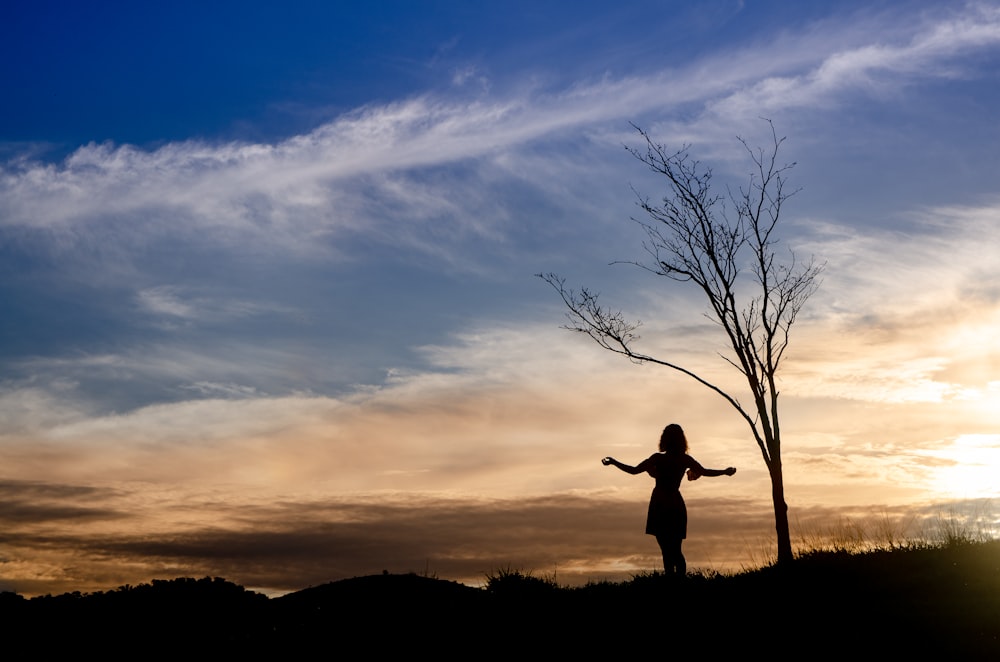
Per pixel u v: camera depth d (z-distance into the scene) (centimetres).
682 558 1414
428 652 1242
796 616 1165
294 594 1730
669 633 1177
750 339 1734
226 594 1759
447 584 1656
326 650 1311
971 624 1022
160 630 1534
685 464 1441
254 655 1338
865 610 1139
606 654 1133
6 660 1404
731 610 1241
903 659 957
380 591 1590
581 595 1451
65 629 1564
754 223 1819
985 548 1337
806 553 1503
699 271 1806
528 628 1292
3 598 1755
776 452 1648
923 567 1304
